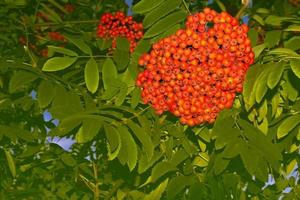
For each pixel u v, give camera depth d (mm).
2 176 884
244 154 551
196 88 547
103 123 537
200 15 549
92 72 591
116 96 612
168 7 581
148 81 568
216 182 672
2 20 916
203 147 692
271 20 631
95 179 888
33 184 930
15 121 815
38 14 1025
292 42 609
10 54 925
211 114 575
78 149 915
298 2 850
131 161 541
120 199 846
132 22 870
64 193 913
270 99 642
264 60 581
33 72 606
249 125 572
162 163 648
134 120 635
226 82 547
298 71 531
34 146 808
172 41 543
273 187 881
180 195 793
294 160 800
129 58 616
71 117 532
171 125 646
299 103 625
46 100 581
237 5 851
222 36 535
